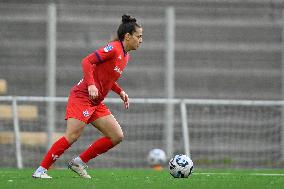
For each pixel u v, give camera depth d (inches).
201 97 2102.6
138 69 2091.5
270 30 2139.5
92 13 2116.1
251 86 2122.3
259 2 2156.7
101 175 1240.2
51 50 2050.9
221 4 2144.4
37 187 856.9
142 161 2031.3
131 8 2119.8
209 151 2050.9
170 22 2071.9
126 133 2047.2
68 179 1033.5
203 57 2113.7
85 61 1015.6
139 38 1050.1
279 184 956.6
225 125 2065.7
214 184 935.7
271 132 2065.7
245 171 1520.7
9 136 1996.8
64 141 1043.9
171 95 2066.9
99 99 1053.2
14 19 2100.1
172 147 1990.7
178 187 874.1
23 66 2086.6
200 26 2119.8
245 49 2130.9
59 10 2110.0
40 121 2020.2
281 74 2122.3
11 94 2075.5
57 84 2066.9
